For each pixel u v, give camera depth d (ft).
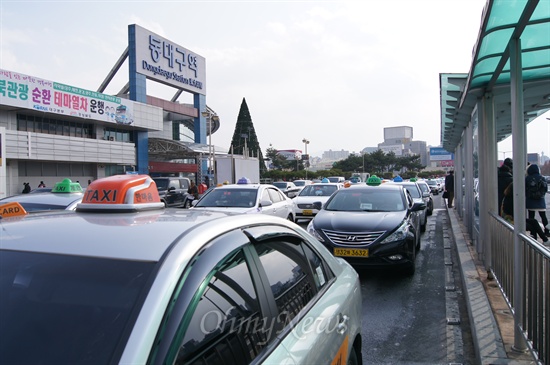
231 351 5.20
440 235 38.06
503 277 15.74
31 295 4.99
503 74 18.35
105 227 6.11
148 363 4.12
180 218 6.73
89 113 96.02
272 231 7.58
